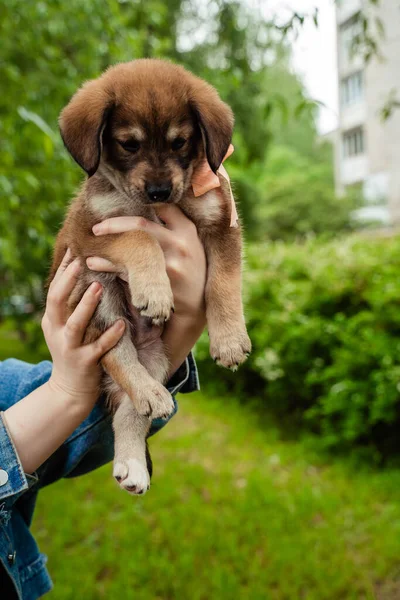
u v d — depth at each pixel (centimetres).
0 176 130
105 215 75
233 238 75
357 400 152
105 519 136
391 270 165
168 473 157
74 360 65
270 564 117
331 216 691
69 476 76
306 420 187
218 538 124
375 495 141
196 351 237
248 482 148
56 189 168
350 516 133
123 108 75
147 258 69
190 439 182
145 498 144
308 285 185
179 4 311
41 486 72
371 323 159
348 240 225
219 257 75
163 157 75
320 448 168
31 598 67
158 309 68
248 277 217
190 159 77
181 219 73
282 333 187
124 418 73
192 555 120
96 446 74
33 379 72
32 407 64
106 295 73
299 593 111
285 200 727
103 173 77
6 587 63
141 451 71
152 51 201
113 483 155
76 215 76
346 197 672
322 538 124
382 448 162
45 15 155
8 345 394
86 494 150
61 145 142
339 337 166
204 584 113
